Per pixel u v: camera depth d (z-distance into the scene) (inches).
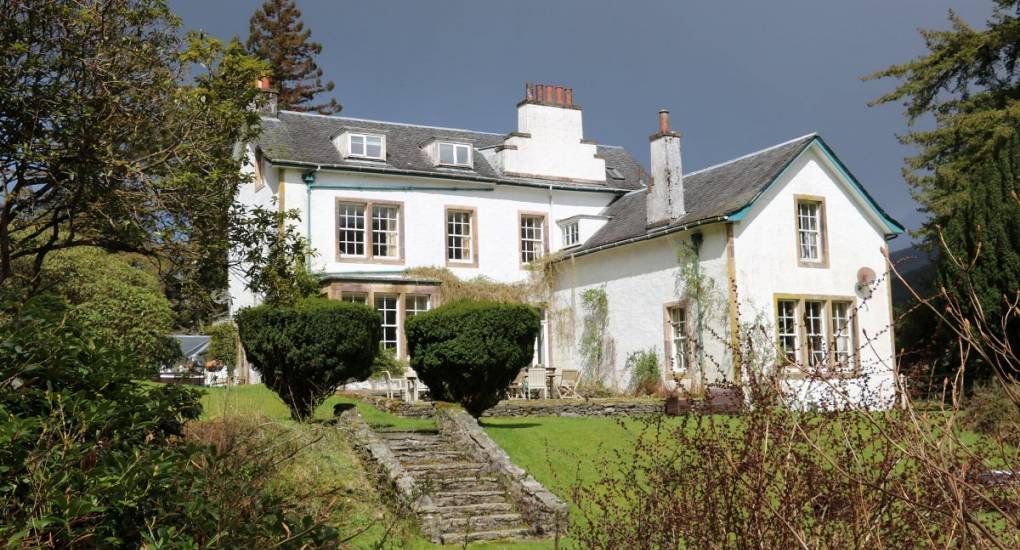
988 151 908.0
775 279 773.3
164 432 197.9
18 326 183.9
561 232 987.3
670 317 818.2
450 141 941.8
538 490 410.6
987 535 110.3
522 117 990.4
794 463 154.9
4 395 165.6
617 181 1055.0
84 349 185.9
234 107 426.6
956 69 1018.1
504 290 933.2
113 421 175.6
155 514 164.4
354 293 852.6
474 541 380.8
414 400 748.6
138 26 410.6
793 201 795.4
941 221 922.1
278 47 1685.5
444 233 924.0
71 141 378.3
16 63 376.5
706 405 195.8
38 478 150.6
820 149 809.5
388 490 392.8
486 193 951.6
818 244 805.9
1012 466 131.3
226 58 425.7
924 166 1023.6
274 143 874.8
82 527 156.1
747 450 158.2
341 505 313.3
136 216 394.6
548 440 511.2
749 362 189.5
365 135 898.1
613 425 561.0
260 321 508.7
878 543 134.1
